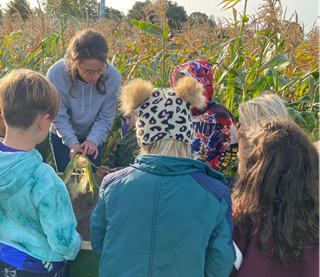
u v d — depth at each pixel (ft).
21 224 3.74
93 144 7.61
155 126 3.70
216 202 3.51
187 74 6.96
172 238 3.44
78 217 6.60
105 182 3.99
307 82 11.10
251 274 3.58
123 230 3.60
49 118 3.73
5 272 3.71
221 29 14.98
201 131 7.21
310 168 3.59
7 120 3.58
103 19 15.58
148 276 3.51
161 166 3.60
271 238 3.55
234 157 7.29
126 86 4.05
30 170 3.53
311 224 3.46
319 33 13.19
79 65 6.57
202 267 3.48
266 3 9.59
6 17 20.16
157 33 10.58
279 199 3.57
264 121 4.15
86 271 4.88
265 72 9.97
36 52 12.96
